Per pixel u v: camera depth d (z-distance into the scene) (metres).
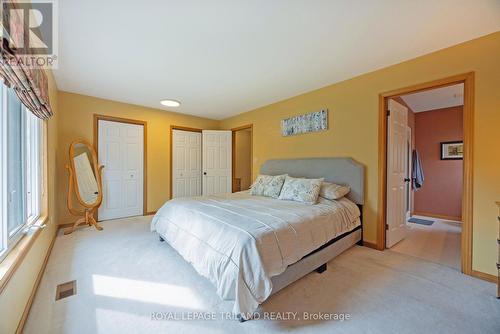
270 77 2.92
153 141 4.50
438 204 4.45
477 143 2.00
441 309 1.56
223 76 2.88
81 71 2.71
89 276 1.99
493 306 1.59
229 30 1.89
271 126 4.14
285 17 1.72
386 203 2.73
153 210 4.50
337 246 2.34
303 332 1.35
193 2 1.55
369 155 2.78
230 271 1.47
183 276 2.01
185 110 4.68
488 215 1.95
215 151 5.15
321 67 2.62
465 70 2.06
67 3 1.53
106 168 3.93
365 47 2.17
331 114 3.18
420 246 2.81
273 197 3.11
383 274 2.06
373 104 2.73
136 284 1.87
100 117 3.83
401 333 1.34
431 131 4.54
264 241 1.56
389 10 1.64
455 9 1.62
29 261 1.62
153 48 2.18
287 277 1.70
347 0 1.54
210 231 1.83
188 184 5.01
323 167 3.19
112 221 3.88
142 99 3.91
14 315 1.29
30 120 2.08
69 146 3.51
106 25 1.80
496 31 1.90
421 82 2.34
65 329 1.36
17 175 1.71
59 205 3.42
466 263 2.06
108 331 1.35
